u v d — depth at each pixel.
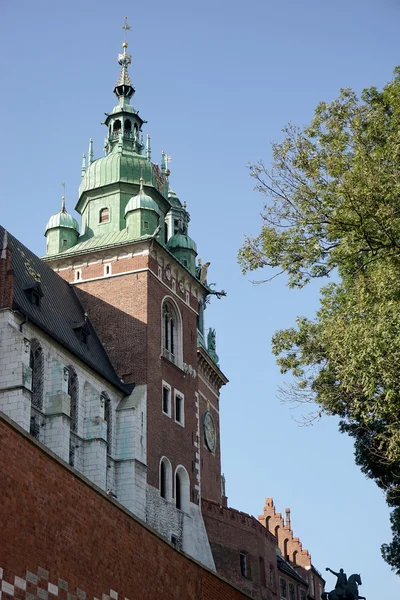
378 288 34.59
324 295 42.03
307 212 37.41
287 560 102.69
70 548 26.80
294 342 41.00
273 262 38.22
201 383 84.00
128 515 30.70
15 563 24.17
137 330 65.81
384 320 33.66
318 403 40.50
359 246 36.78
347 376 35.50
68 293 67.44
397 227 34.94
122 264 68.31
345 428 46.47
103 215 74.06
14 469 24.78
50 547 25.81
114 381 62.22
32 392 52.47
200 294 76.94
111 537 29.30
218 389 89.62
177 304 71.56
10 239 63.16
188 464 67.81
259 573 74.06
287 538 104.38
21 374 49.78
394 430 36.50
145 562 31.36
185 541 64.62
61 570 26.14
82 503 27.88
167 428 65.75
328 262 38.03
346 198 35.59
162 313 69.38
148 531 31.98
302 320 41.62
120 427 61.44
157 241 68.44
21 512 24.78
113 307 67.06
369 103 39.12
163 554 32.88
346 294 40.31
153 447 63.19
